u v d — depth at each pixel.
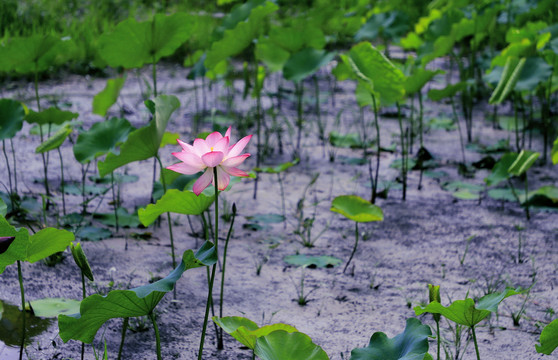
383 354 2.01
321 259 3.52
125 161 2.93
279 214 4.23
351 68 4.22
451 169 5.33
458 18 6.86
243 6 5.20
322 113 7.05
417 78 4.91
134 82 7.97
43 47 4.21
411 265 3.56
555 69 5.34
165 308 2.92
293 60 5.33
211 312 2.91
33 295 2.87
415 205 4.54
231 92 7.60
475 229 4.10
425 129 6.49
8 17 8.71
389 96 4.39
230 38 4.49
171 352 2.55
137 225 3.88
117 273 3.20
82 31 8.71
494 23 7.05
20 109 3.85
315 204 4.32
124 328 2.14
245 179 5.03
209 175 2.06
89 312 1.82
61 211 4.00
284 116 6.46
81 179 4.72
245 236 3.91
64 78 7.72
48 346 2.48
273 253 3.67
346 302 3.09
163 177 3.06
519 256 3.57
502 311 3.02
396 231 4.06
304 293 3.17
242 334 1.96
